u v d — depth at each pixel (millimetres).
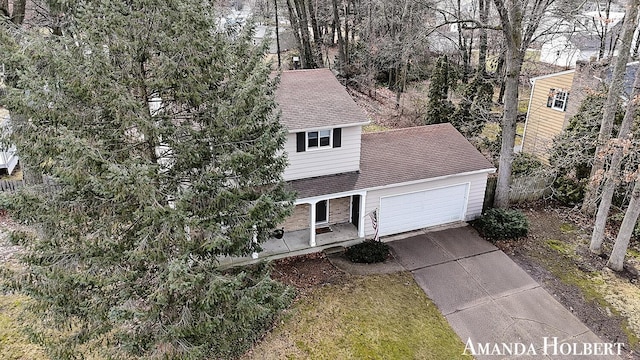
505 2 14508
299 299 11875
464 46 29219
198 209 7590
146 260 7098
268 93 8586
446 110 22859
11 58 6770
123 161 7051
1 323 10453
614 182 13133
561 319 11422
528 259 13875
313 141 13773
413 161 15219
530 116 22375
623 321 11344
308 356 10148
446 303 11969
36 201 6980
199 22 6906
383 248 13789
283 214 8648
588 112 15797
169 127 7219
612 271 13305
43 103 6457
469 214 15992
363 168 14727
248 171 7945
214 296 7082
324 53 33688
